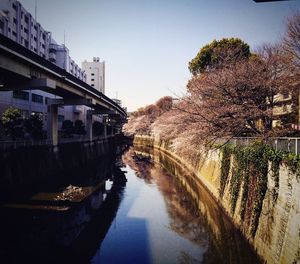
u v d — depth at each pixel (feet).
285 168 35.96
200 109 66.85
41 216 62.59
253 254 42.09
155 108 268.82
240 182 53.83
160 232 55.47
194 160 108.68
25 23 163.02
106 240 51.75
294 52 62.64
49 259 44.42
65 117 177.68
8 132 86.33
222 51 86.38
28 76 73.92
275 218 37.19
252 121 63.77
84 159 141.69
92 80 362.12
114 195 83.15
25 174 82.38
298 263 28.96
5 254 45.42
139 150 231.91
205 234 54.60
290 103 68.95
